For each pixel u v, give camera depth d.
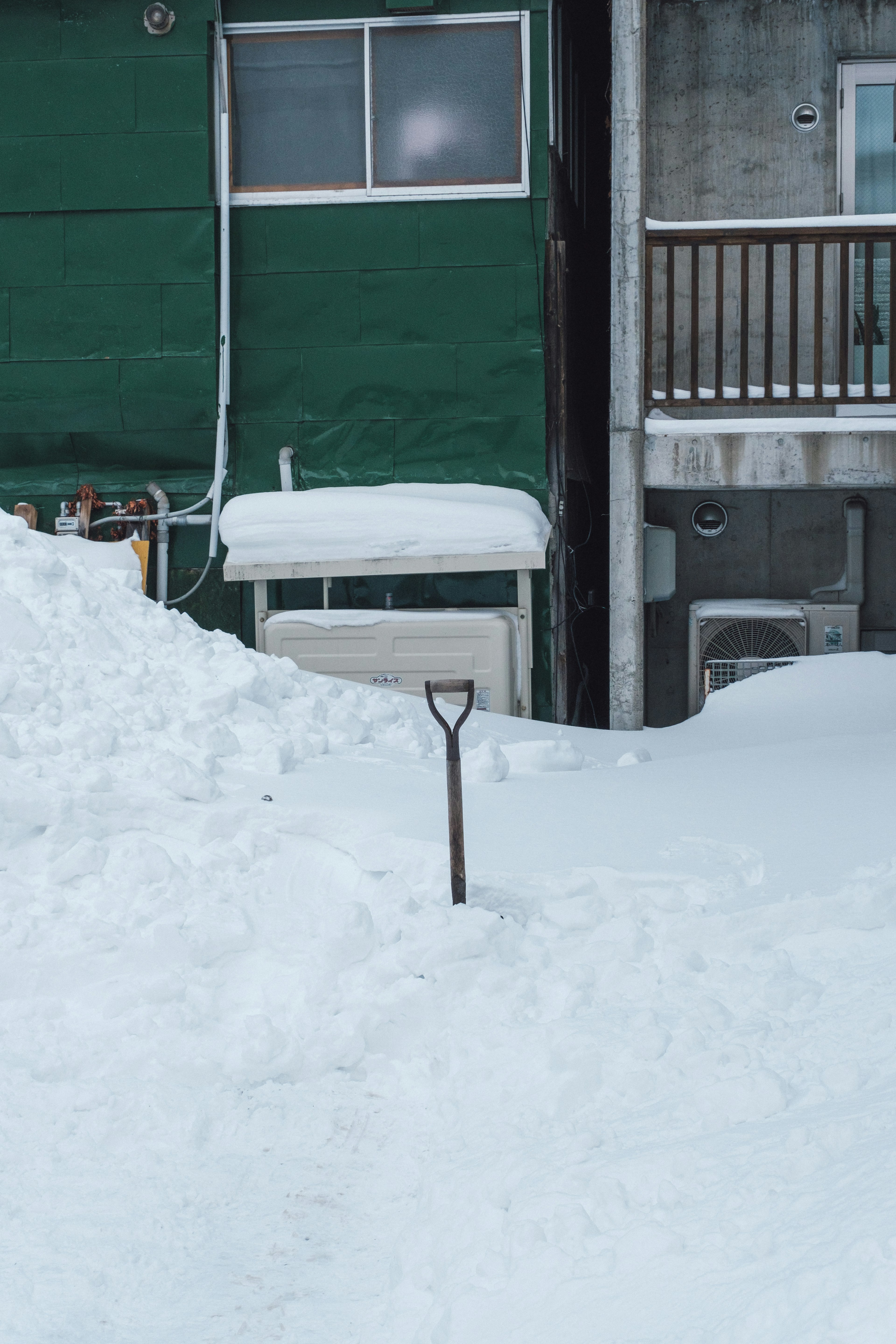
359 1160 2.87
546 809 4.94
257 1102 3.15
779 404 8.18
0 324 9.15
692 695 9.27
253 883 4.18
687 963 3.44
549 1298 2.00
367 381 9.13
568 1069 2.87
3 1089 3.10
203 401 9.10
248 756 5.21
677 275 9.82
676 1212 2.15
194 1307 2.30
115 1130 2.96
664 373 9.88
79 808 4.32
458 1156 2.67
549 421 9.27
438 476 9.13
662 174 9.84
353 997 3.47
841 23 9.63
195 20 8.90
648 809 4.98
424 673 8.38
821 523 9.84
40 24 8.95
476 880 4.00
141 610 6.39
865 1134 2.22
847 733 7.46
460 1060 3.16
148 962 3.65
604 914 3.80
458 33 8.95
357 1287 2.37
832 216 9.71
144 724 5.21
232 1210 2.67
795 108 9.70
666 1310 1.86
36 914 3.85
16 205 9.05
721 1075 2.72
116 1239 2.51
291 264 9.11
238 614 9.35
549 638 9.00
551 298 9.24
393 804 4.73
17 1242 2.49
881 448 8.04
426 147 9.02
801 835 4.50
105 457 9.35
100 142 8.99
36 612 5.82
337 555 8.45
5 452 9.37
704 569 9.95
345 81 9.04
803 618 9.13
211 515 9.23
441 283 9.05
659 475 8.19
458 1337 1.99
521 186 8.94
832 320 9.74
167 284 9.05
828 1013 2.98
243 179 9.12
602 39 12.07
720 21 9.71
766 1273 1.85
